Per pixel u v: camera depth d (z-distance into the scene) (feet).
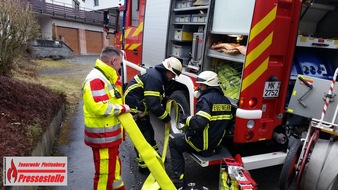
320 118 8.53
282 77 9.43
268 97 9.31
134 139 7.72
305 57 11.60
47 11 73.05
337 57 11.80
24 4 20.59
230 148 10.77
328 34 12.29
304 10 10.93
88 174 11.03
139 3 16.81
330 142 8.57
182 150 9.78
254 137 9.40
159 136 15.24
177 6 12.90
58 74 34.22
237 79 9.70
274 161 9.76
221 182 8.61
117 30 22.86
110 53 7.57
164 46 13.65
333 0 11.38
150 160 7.79
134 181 10.68
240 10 9.01
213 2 10.29
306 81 8.81
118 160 8.39
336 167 8.09
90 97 7.22
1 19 17.26
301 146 9.15
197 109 9.09
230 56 9.57
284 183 9.08
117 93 7.82
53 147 13.61
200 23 11.10
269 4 8.43
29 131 10.62
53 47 52.37
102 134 7.63
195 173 11.39
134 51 17.67
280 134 9.95
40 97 15.31
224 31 9.78
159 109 9.87
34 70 28.14
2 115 11.08
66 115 18.79
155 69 10.11
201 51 10.82
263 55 8.78
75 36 83.25
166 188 7.86
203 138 9.03
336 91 8.08
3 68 17.94
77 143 14.14
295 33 9.10
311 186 8.55
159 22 14.11
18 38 18.75
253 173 11.55
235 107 9.43
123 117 7.66
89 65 46.83
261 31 8.54
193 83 11.50
